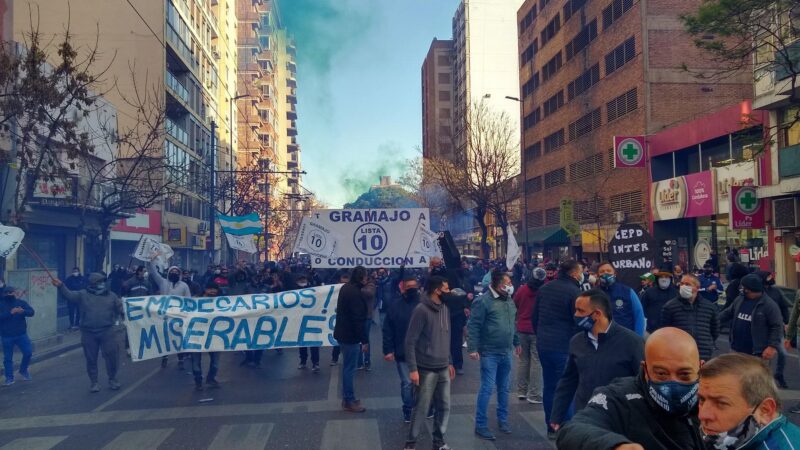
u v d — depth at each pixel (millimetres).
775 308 7355
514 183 54625
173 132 38000
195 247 44406
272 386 9695
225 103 58969
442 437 6148
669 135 29156
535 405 8055
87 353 9523
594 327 4012
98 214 20375
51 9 34031
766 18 16266
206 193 47750
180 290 11367
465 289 12445
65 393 9492
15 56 16406
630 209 33375
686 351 2330
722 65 31812
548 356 6375
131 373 11180
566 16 43875
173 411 8141
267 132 91125
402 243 11539
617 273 9883
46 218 20891
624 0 34250
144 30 34719
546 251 49469
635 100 32969
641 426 2439
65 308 22609
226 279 14508
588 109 39938
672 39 32219
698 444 2416
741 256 21500
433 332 6137
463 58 86375
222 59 57562
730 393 2012
